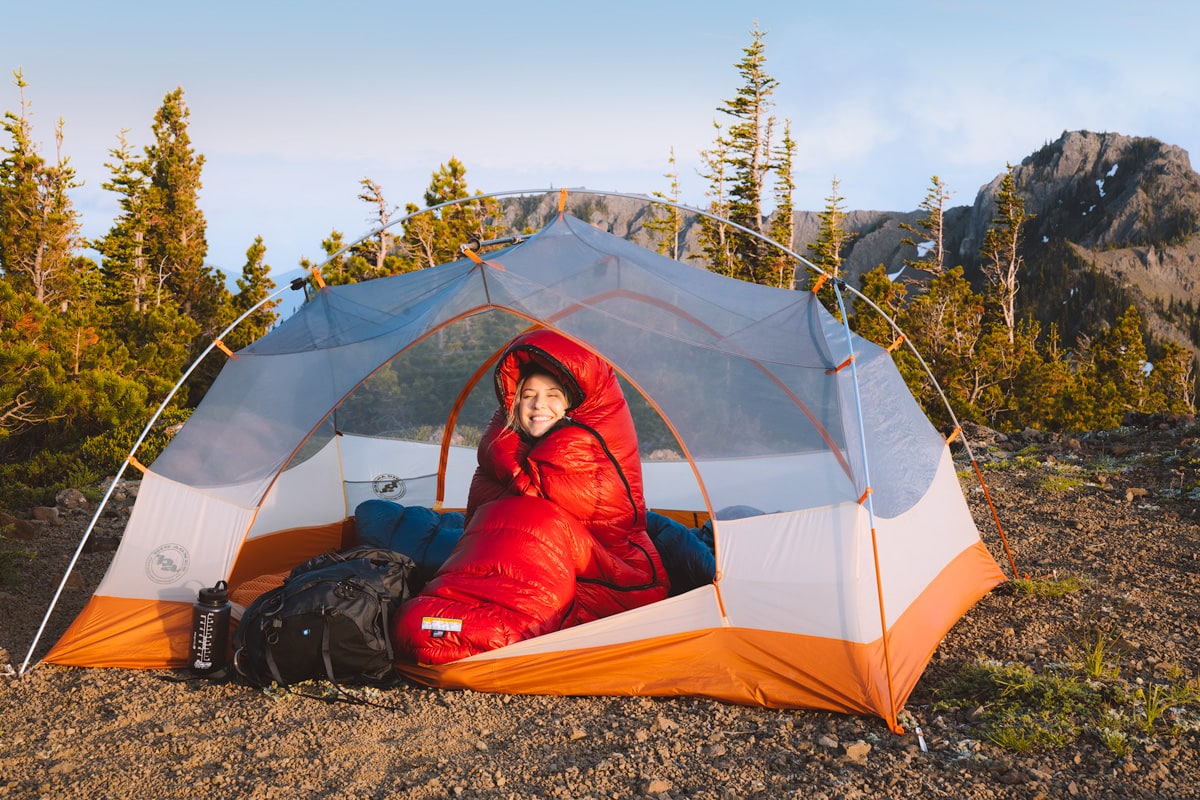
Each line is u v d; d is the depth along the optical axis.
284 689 4.38
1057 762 3.59
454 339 6.39
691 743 3.83
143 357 19.67
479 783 3.47
